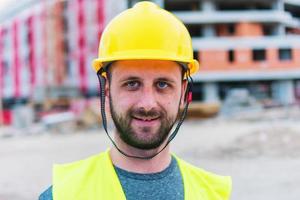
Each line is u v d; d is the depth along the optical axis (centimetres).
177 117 197
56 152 2150
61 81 5400
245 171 1416
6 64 5853
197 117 4169
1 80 5853
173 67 193
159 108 188
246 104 4541
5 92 5825
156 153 194
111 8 5294
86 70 5294
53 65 5450
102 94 207
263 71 5406
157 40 192
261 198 1022
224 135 2634
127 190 191
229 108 4497
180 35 201
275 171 1396
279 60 5503
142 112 186
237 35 5378
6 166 1742
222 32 5412
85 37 5347
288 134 2227
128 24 196
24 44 5716
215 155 1830
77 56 5344
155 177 195
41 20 5578
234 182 1230
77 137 3044
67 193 194
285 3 6078
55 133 3541
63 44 5491
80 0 5372
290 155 1772
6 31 5894
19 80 5716
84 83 5269
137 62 187
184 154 1872
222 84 5469
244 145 2094
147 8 200
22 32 5731
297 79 5734
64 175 208
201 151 1953
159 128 189
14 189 1259
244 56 5347
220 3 5544
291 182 1195
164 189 194
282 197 1027
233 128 3180
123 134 189
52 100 4703
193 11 5441
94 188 195
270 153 1856
